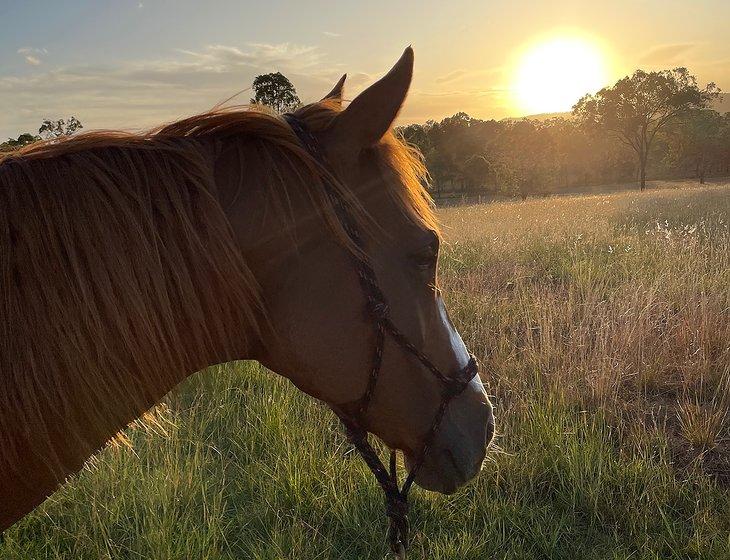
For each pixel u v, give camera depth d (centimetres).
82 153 123
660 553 250
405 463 158
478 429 155
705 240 800
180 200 121
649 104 5775
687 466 309
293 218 127
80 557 263
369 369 135
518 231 1131
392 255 134
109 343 116
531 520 277
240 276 123
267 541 272
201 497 302
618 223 1241
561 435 322
